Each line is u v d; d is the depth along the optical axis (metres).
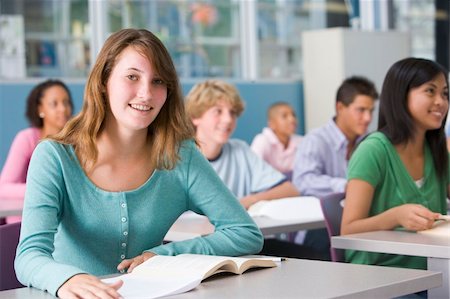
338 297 1.86
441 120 3.25
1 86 6.47
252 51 7.80
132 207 2.45
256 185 4.29
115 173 2.45
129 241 2.46
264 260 2.23
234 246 2.51
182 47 7.45
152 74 2.37
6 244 2.60
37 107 5.21
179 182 2.54
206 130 4.22
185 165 2.54
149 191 2.48
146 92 2.35
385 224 3.02
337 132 5.04
